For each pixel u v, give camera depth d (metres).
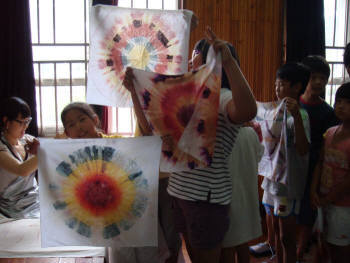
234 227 1.55
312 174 2.12
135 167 1.39
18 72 2.59
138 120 1.40
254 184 1.61
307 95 2.22
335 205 1.83
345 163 1.81
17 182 2.20
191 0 2.83
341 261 1.85
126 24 1.61
